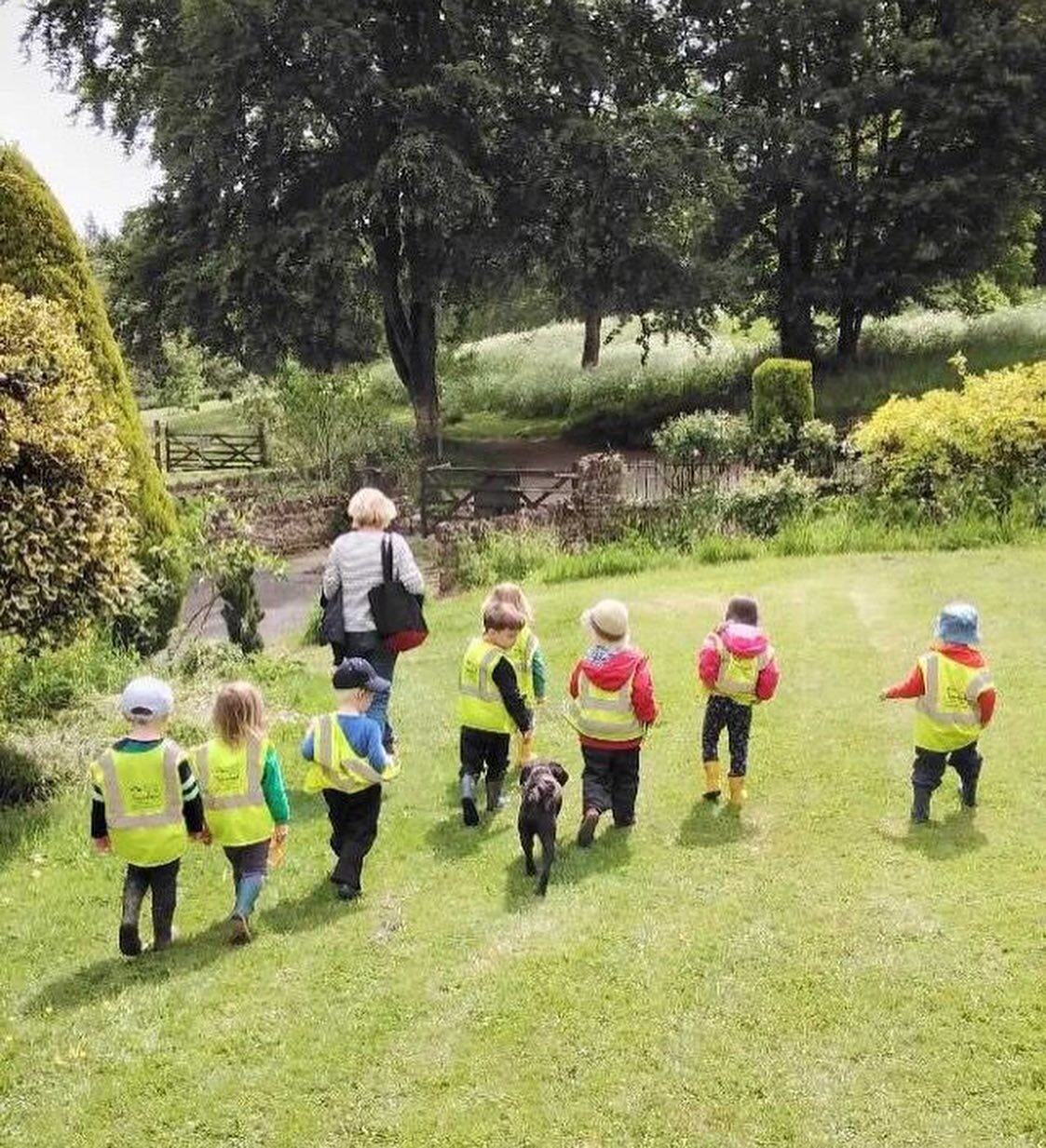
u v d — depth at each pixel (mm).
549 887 5828
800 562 14609
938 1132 3836
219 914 5871
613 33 30141
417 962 5160
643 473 21469
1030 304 39625
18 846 6938
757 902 5504
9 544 7855
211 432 37312
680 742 7996
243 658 11539
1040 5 29906
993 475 15602
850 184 32000
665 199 27969
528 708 7016
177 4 27156
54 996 5117
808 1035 4387
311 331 28516
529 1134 3957
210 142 25359
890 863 5852
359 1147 3963
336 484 26312
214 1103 4246
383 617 7516
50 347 8586
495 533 16844
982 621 10648
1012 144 31094
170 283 28594
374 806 6035
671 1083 4168
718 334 44750
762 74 33156
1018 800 6559
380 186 25312
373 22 26500
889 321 39188
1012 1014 4430
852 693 8805
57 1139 4109
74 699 9922
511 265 29484
